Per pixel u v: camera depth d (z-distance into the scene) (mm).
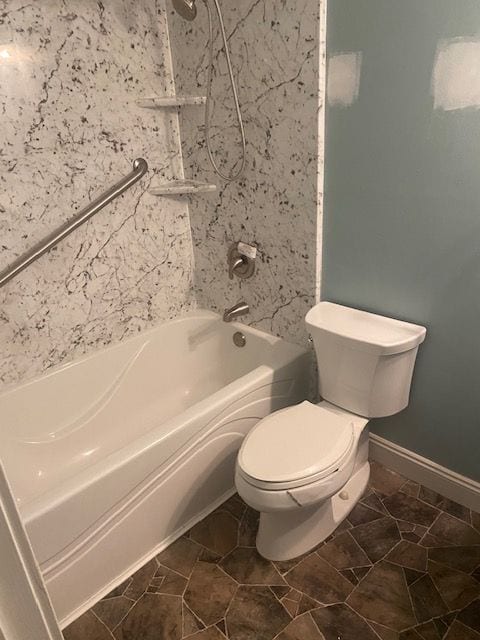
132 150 1931
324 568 1543
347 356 1623
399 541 1622
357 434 1627
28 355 1831
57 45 1617
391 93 1413
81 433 1997
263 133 1751
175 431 1534
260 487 1366
